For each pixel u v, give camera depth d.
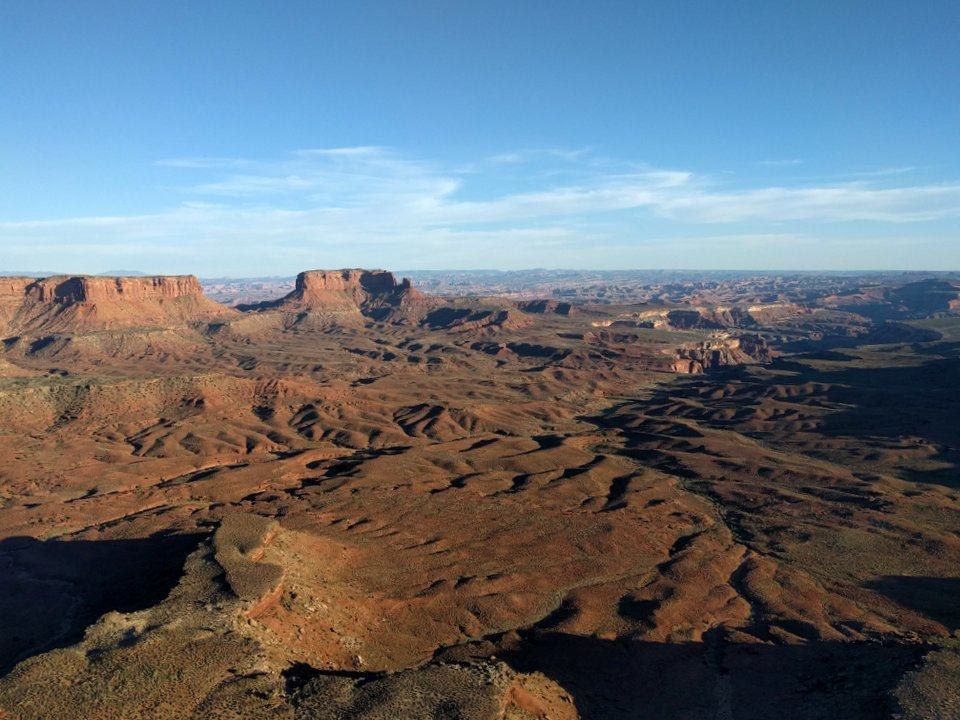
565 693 55.34
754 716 53.00
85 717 39.94
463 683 46.56
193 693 42.75
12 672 44.56
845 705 50.09
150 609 55.44
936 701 46.72
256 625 54.06
